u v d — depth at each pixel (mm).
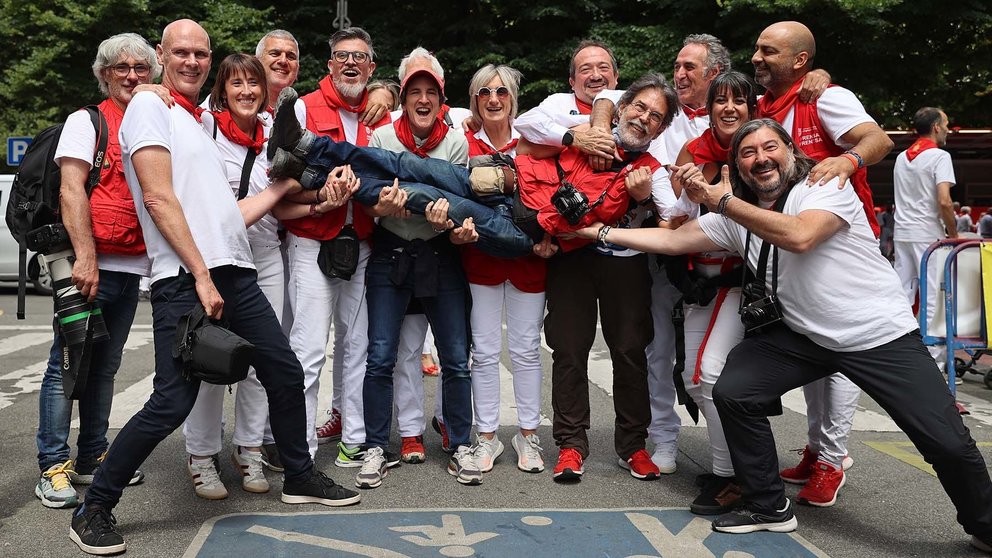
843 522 3715
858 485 4270
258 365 3635
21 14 19312
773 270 3543
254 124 4156
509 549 3295
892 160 18219
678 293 4430
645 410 4375
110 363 4078
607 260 4258
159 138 3334
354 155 4023
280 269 4203
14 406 5828
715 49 4422
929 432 3289
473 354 4531
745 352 3646
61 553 3240
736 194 3711
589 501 3949
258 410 4020
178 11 18750
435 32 19703
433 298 4336
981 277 5703
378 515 3680
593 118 4234
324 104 4445
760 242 3602
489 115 4531
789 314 3551
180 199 3443
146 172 3305
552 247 4230
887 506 3939
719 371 3852
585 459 4684
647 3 18938
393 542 3350
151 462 4496
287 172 3920
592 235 4078
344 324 4473
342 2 15172
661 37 17891
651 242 3959
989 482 3301
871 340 3398
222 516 3645
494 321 4480
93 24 18578
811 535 3545
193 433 3863
